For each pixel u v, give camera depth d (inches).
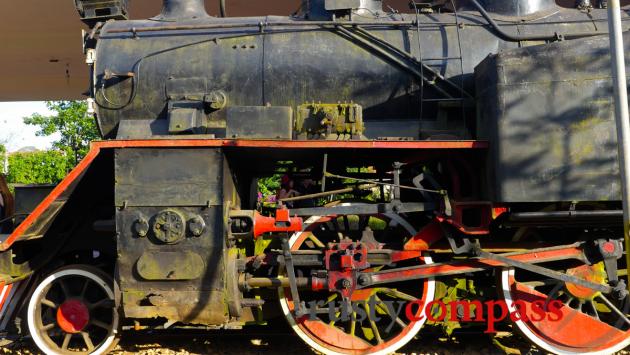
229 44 189.2
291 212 166.2
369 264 164.9
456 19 183.5
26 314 187.9
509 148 153.6
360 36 186.5
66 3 437.1
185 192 159.3
